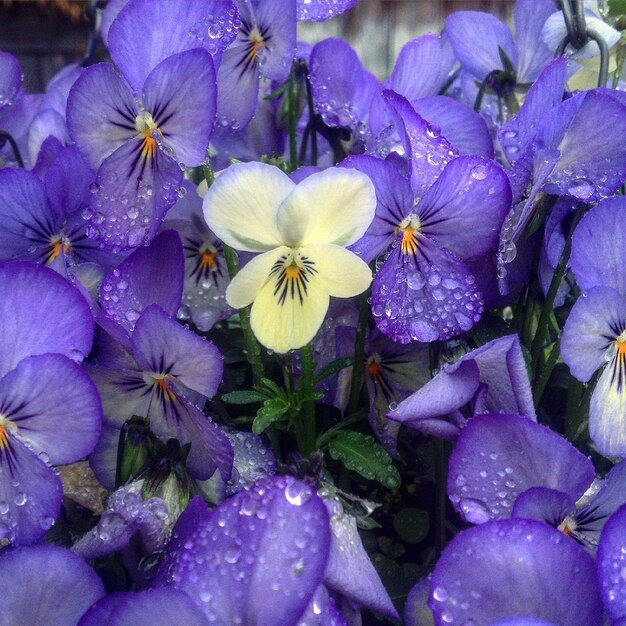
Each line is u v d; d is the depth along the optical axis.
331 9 0.21
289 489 0.14
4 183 0.19
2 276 0.15
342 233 0.16
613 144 0.17
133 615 0.13
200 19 0.17
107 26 0.22
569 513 0.16
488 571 0.14
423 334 0.17
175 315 0.17
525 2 0.24
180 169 0.17
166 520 0.16
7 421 0.15
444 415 0.17
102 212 0.17
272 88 0.25
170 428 0.17
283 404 0.18
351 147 0.23
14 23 1.08
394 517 0.20
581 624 0.14
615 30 0.22
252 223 0.16
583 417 0.18
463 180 0.17
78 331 0.16
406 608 0.15
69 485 0.18
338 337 0.19
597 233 0.16
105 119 0.17
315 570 0.13
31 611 0.14
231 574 0.14
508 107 0.25
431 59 0.23
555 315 0.22
